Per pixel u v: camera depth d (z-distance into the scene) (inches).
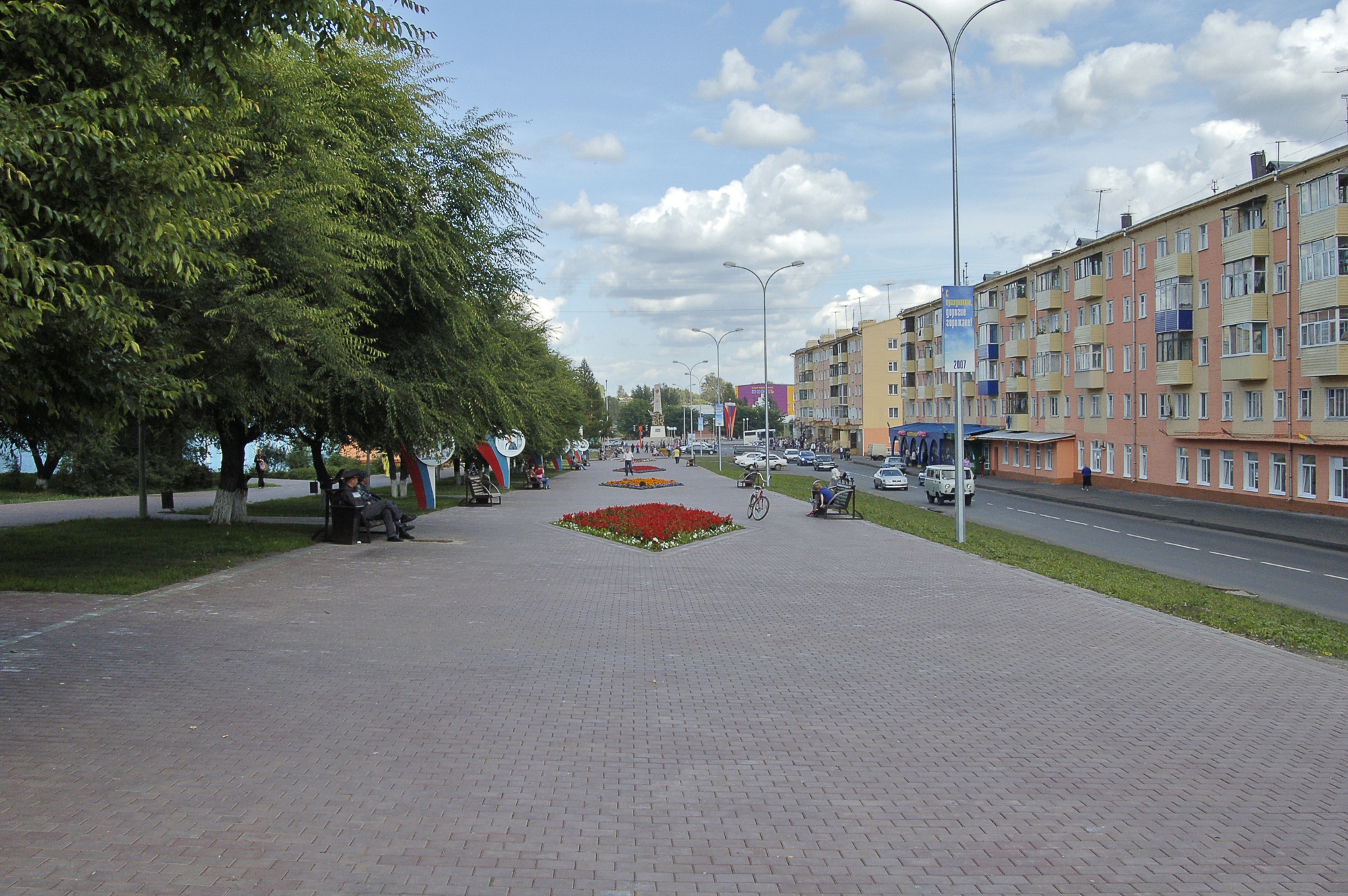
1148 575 715.4
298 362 610.5
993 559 721.0
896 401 4311.0
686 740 261.9
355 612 450.6
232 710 281.1
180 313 526.3
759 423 6284.5
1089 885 177.5
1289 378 1508.4
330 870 177.0
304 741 253.6
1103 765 247.3
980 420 3002.0
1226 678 346.3
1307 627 481.1
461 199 806.5
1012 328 2726.4
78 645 363.9
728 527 952.9
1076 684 334.6
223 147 407.5
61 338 356.5
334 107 686.5
